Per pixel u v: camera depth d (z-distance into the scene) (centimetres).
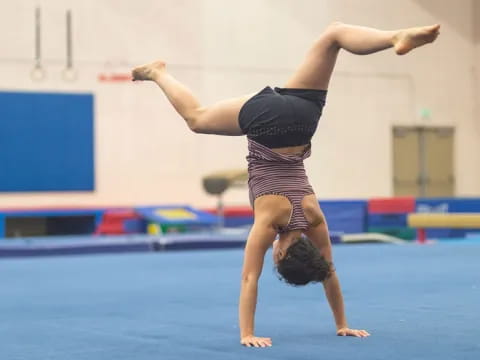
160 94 1961
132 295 841
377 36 479
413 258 1265
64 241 1495
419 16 2244
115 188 1925
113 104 1917
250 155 537
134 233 1761
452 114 2303
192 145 1995
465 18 2308
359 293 816
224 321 646
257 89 2062
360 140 2191
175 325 628
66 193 1883
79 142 1884
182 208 1778
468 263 1171
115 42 1916
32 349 533
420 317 642
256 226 530
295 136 524
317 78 521
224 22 2027
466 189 2341
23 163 1836
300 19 2106
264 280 958
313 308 716
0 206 1822
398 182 2258
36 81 1839
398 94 2234
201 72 2003
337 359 470
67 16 1852
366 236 1677
